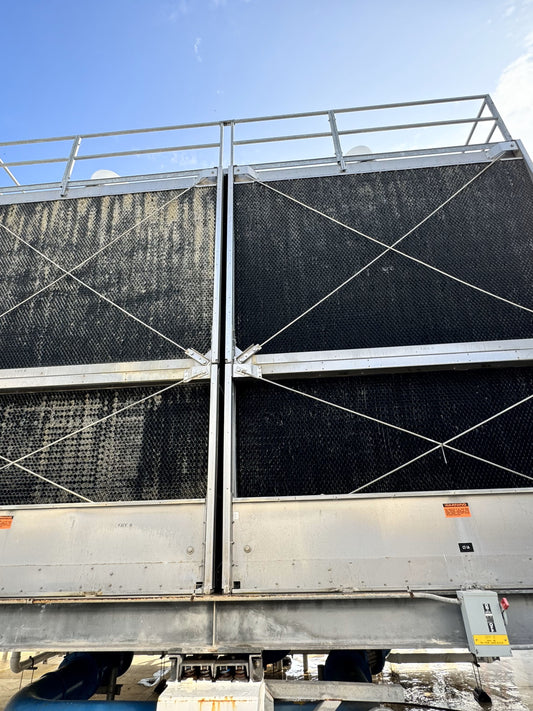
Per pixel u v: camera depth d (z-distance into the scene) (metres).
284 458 2.71
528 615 2.17
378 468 2.66
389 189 3.62
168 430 2.82
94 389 3.01
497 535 2.34
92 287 3.38
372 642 2.12
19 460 2.79
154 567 2.35
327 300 3.19
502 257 3.27
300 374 2.90
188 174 3.84
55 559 2.39
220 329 3.14
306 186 3.69
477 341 2.96
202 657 2.11
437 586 2.24
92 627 2.21
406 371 2.92
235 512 2.46
